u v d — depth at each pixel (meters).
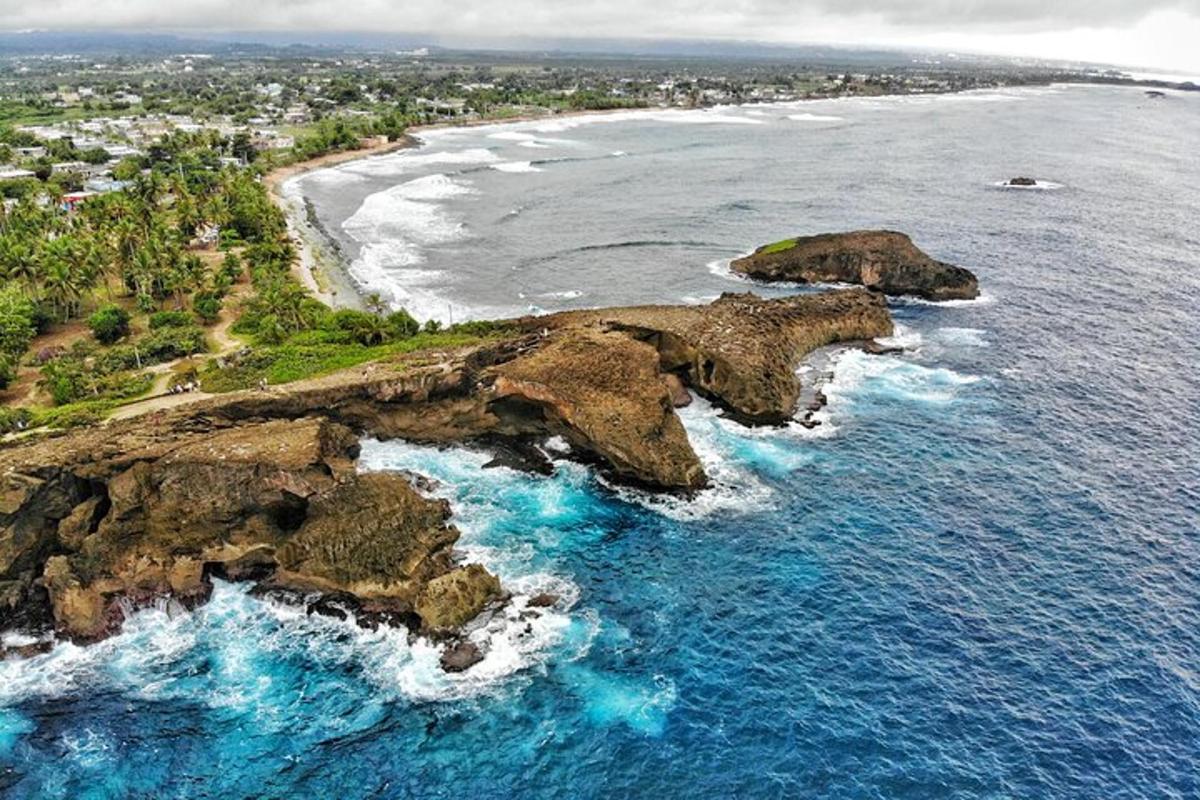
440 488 69.44
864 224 156.88
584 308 113.25
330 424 70.00
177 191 160.25
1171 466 72.31
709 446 75.88
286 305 100.44
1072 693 48.69
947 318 107.50
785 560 60.84
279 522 60.28
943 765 44.38
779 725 47.00
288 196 186.50
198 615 55.81
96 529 58.59
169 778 44.31
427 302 116.31
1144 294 116.06
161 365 88.25
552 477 71.62
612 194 188.25
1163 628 53.53
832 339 97.75
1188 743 45.28
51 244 106.94
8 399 80.31
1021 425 79.56
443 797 43.16
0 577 55.38
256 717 47.88
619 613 55.50
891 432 78.31
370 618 54.78
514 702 48.56
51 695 49.44
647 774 44.19
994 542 62.47
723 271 129.25
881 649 52.38
